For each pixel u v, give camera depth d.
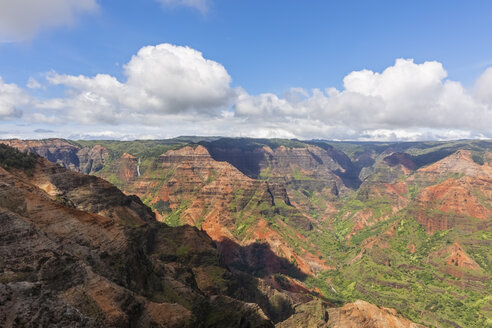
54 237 55.16
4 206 55.41
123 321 45.03
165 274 82.38
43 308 29.09
